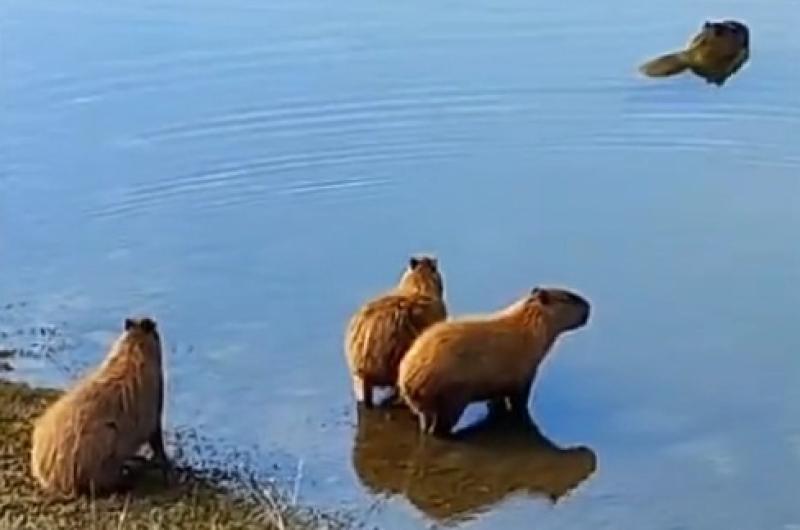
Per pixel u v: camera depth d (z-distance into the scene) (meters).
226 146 24.83
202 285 20.25
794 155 24.38
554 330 17.25
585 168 23.98
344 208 22.69
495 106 26.23
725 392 17.64
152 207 22.70
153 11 31.25
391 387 17.52
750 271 20.42
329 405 17.47
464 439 16.92
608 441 16.84
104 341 18.78
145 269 20.73
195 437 16.77
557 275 20.34
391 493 15.95
